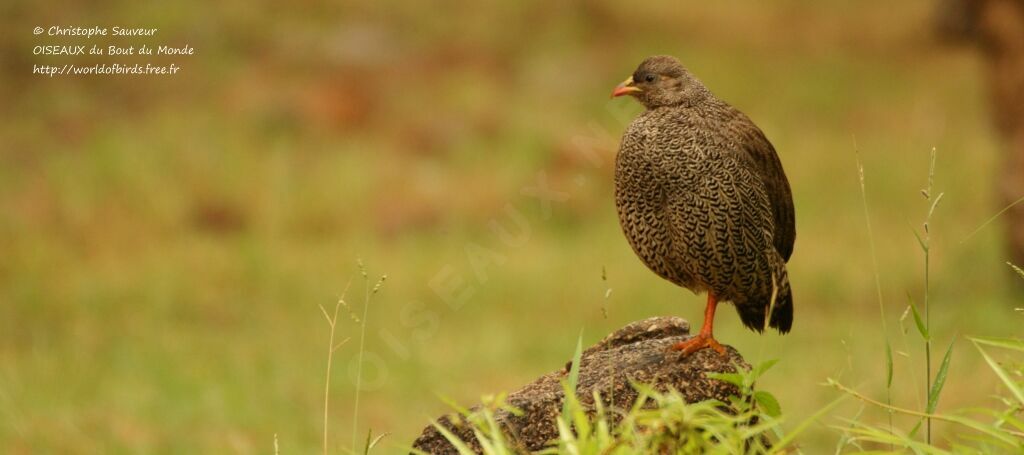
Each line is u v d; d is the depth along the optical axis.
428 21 27.83
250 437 9.91
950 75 28.19
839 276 15.80
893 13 31.55
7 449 9.34
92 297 15.09
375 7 28.08
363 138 22.23
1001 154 16.12
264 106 22.78
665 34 28.84
